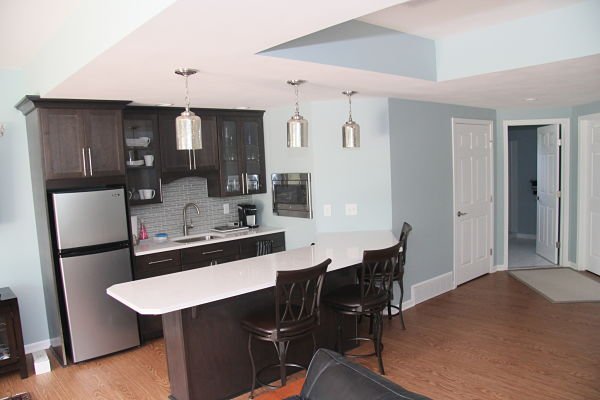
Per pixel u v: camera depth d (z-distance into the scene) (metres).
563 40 2.85
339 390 1.71
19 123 3.93
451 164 5.30
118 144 3.93
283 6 1.66
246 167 5.11
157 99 3.86
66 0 2.34
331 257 3.48
